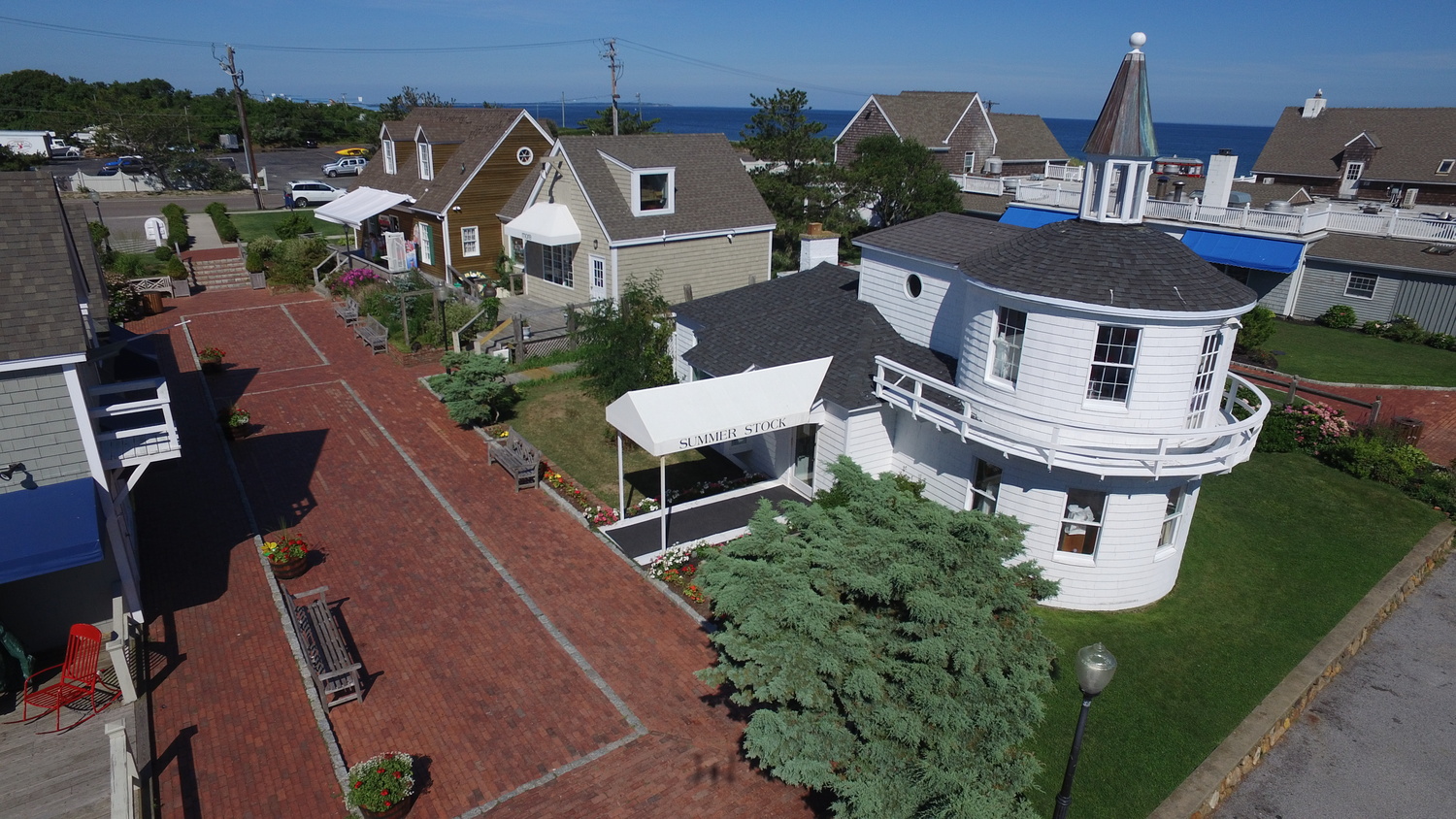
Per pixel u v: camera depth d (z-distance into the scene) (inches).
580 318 1086.4
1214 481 821.2
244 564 623.5
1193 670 549.0
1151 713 507.2
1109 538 592.1
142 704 472.1
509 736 463.2
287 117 3818.9
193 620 553.6
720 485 770.8
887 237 808.9
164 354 1097.4
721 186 1315.2
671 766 446.3
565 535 679.7
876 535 427.5
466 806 414.3
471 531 681.0
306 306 1360.7
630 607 585.9
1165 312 517.0
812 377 716.7
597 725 474.0
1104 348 549.0
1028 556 617.6
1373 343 1272.1
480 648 536.7
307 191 2274.9
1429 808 461.1
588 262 1232.2
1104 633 588.4
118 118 2474.2
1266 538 722.2
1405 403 1033.5
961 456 650.2
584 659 529.7
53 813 394.9
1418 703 547.2
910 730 358.6
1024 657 399.5
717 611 405.7
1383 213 1424.7
